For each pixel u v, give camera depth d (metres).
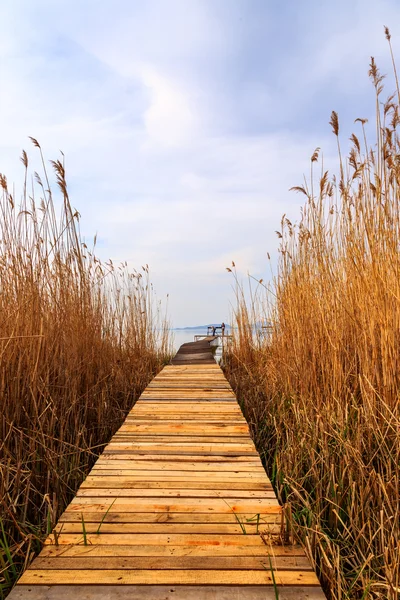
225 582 1.23
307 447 2.36
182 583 1.22
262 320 5.24
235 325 6.80
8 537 1.81
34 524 2.04
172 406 3.54
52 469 2.21
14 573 1.55
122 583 1.22
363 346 2.56
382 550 1.57
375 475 1.84
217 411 3.36
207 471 2.13
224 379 5.02
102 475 2.07
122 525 1.57
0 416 2.25
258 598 1.17
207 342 11.53
